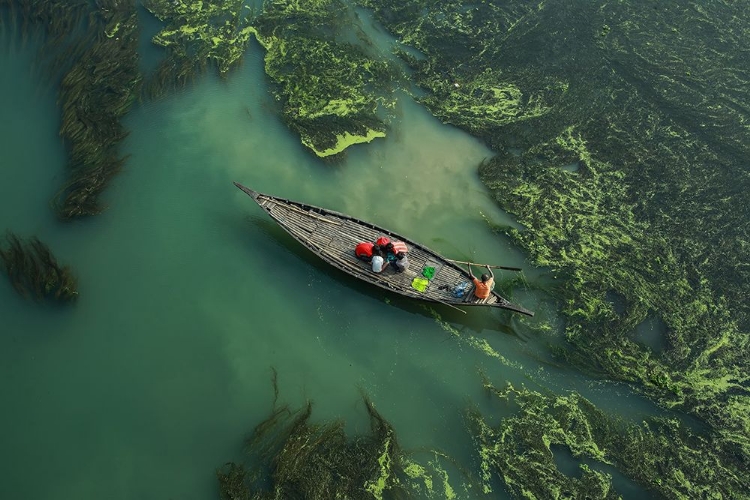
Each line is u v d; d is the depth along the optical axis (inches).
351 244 619.2
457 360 573.6
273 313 593.6
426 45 906.1
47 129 716.7
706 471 502.6
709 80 868.6
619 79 863.1
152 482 483.5
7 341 549.0
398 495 480.4
